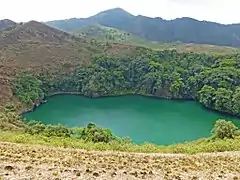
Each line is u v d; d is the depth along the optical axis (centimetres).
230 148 4444
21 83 17400
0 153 3019
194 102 17988
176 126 12362
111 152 3603
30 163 2734
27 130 7175
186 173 2848
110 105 16588
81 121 12912
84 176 2503
